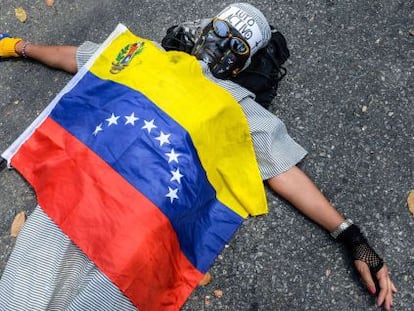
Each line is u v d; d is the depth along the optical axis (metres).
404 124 2.22
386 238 2.04
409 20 2.42
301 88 2.31
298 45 2.40
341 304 1.95
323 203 2.00
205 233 1.99
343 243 2.03
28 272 1.85
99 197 1.84
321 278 1.99
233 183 2.04
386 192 2.11
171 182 1.86
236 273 2.02
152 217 1.82
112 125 1.93
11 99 2.38
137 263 1.79
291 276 2.00
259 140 2.06
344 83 2.31
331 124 2.24
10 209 2.15
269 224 2.08
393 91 2.28
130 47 2.13
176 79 1.99
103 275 1.79
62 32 2.53
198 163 1.92
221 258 2.04
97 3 2.57
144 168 1.86
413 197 2.07
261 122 2.06
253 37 2.13
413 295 1.95
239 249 2.04
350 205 2.10
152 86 1.98
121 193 1.84
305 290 1.98
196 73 2.03
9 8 2.59
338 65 2.35
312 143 2.21
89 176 1.87
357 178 2.14
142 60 2.07
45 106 2.36
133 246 1.79
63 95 2.10
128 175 1.86
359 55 2.36
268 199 2.11
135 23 2.51
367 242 1.96
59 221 1.85
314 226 2.06
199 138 1.92
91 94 2.06
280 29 2.45
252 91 2.21
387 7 2.45
